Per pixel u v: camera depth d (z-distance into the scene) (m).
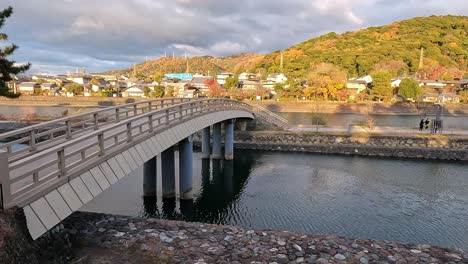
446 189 25.17
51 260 8.03
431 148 35.47
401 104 74.62
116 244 9.98
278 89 89.06
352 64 114.00
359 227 18.38
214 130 34.31
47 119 46.59
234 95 83.88
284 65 123.31
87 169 9.63
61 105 80.38
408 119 63.62
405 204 21.97
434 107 73.06
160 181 25.62
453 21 149.88
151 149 14.20
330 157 35.75
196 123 21.61
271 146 39.41
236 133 41.38
